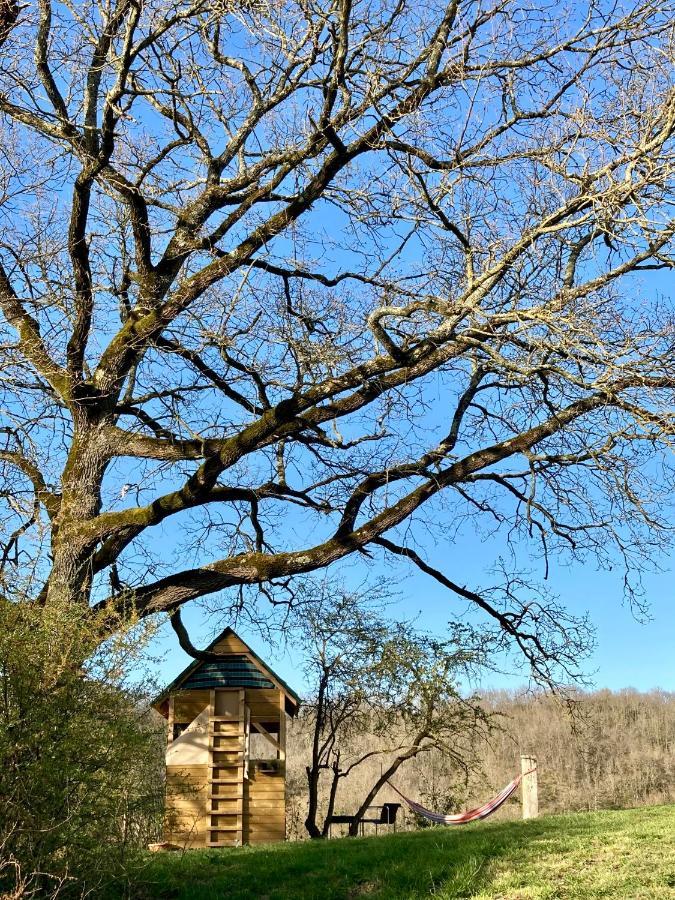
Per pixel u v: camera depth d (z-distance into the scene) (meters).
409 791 26.61
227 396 14.11
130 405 14.98
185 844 15.05
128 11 12.38
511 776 32.81
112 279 13.83
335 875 9.98
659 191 10.49
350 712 20.59
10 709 7.45
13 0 11.23
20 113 12.20
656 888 8.27
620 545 13.54
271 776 15.88
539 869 9.14
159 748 9.18
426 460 14.10
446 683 19.38
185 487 12.71
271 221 13.09
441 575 15.59
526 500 13.90
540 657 16.09
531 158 11.70
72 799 7.66
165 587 12.81
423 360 12.94
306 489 15.34
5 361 11.03
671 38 10.82
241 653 16.56
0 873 7.30
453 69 11.96
